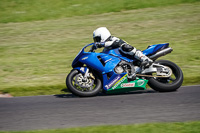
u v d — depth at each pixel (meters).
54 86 25.19
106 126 15.17
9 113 18.52
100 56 21.78
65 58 34.72
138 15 54.12
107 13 57.91
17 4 64.81
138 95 21.66
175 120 16.11
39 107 19.56
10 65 32.94
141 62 21.44
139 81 21.64
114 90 21.59
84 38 42.78
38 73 29.80
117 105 19.23
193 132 14.01
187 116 16.70
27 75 29.25
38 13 59.91
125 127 14.95
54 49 38.66
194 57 31.91
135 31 44.28
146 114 17.28
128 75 21.62
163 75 21.70
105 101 20.30
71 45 39.97
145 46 36.81
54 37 44.44
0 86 25.73
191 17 49.50
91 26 48.97
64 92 24.17
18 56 36.47
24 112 18.59
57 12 60.12
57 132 14.50
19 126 16.11
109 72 21.38
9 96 23.66
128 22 49.69
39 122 16.62
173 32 42.44
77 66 22.20
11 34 47.41
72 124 16.06
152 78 21.81
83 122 16.33
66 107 19.27
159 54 22.11
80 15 57.81
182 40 38.59
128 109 18.31
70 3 64.50
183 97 20.42
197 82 24.70
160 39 39.56
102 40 21.86
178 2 61.50
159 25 46.59
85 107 19.06
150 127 14.84
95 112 17.97
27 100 21.59
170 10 55.88
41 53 37.28
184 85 24.27
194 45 36.28
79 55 21.67
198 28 43.47
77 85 22.03
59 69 30.81
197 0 61.75
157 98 20.47
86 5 63.06
